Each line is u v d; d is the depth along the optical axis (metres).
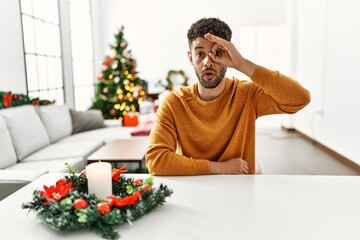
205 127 1.31
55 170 2.68
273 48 6.51
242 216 0.87
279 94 1.19
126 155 3.08
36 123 3.44
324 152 4.45
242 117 1.31
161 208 0.92
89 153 3.35
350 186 1.07
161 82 7.20
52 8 4.86
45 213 0.82
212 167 1.21
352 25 3.69
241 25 6.99
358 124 3.61
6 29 3.61
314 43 4.88
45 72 4.64
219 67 1.20
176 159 1.19
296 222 0.84
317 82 4.79
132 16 7.11
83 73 6.24
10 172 2.14
